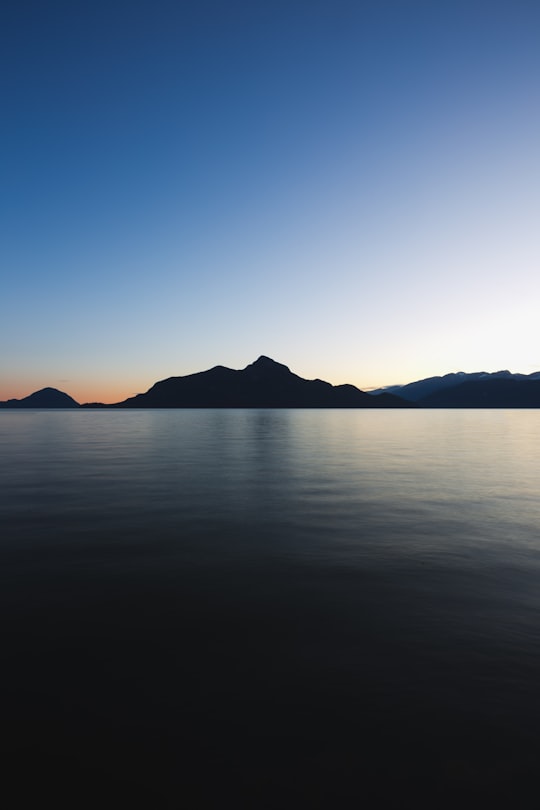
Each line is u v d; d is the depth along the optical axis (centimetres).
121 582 820
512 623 657
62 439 4681
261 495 1662
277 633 626
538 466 2542
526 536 1129
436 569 889
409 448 3697
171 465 2531
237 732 428
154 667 541
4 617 677
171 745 413
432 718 447
